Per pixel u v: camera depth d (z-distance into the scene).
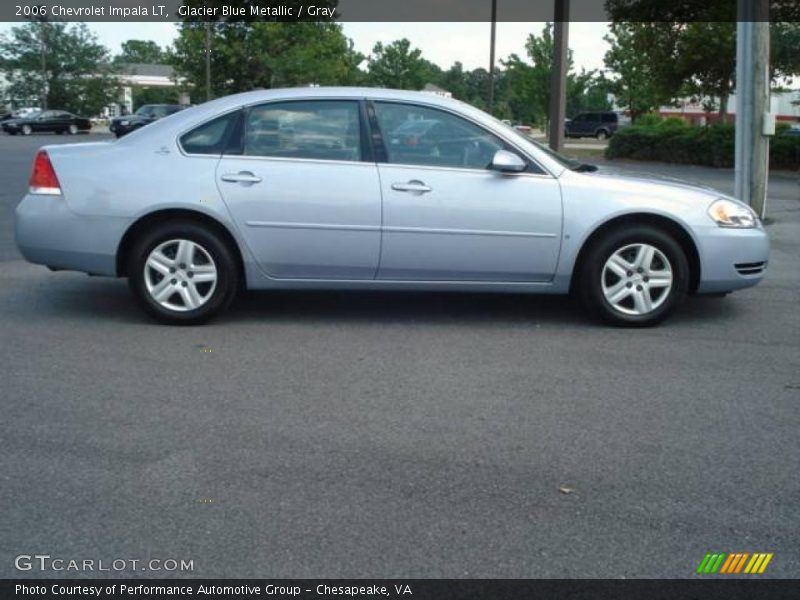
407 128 6.37
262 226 6.25
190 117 6.39
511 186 6.29
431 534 3.53
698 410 4.90
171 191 6.21
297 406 4.89
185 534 3.52
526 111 48.47
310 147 6.34
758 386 5.31
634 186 6.42
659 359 5.82
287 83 36.41
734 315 7.00
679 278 6.46
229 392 5.10
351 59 40.56
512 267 6.36
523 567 3.30
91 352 5.83
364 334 6.36
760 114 11.41
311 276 6.39
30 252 6.38
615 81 42.09
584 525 3.61
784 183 18.64
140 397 5.01
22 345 5.97
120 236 6.26
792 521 3.66
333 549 3.42
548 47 41.09
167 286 6.38
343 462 4.18
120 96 66.25
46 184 6.32
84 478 3.99
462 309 7.11
